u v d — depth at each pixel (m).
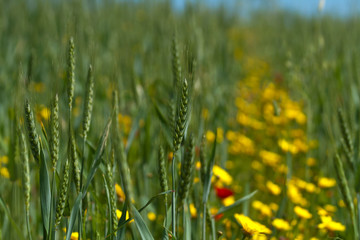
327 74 2.02
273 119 2.58
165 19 2.59
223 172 1.45
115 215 0.98
